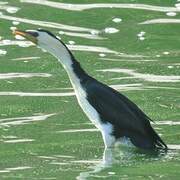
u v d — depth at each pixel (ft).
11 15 77.41
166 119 55.98
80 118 56.49
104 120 52.65
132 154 51.26
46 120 56.08
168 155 50.85
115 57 68.95
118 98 53.16
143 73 65.10
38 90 61.72
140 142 52.11
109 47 71.26
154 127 54.70
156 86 62.13
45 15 77.51
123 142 52.44
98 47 71.20
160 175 46.93
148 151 51.70
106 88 53.57
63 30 74.54
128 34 74.02
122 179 46.32
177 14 77.77
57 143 52.19
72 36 73.31
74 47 71.00
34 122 55.72
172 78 63.98
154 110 57.47
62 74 65.21
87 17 77.25
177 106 58.18
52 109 58.08
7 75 65.00
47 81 63.67
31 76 64.75
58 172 47.26
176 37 73.51
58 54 54.19
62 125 55.26
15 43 72.08
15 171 47.42
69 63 53.98
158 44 72.02
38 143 52.16
